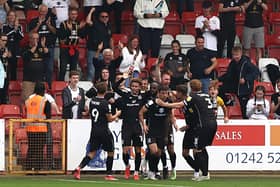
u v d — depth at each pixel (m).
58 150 48.91
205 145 45.66
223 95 56.81
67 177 47.50
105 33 58.28
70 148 49.22
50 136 48.56
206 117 45.16
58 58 61.38
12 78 58.66
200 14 66.00
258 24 63.00
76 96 51.06
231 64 56.75
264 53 65.31
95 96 47.31
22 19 64.62
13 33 57.91
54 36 57.91
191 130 45.72
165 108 45.69
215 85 50.03
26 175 48.75
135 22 63.00
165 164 47.06
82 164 45.97
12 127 48.00
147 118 46.34
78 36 57.81
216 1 69.19
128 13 66.12
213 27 61.00
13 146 48.19
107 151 45.94
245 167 50.91
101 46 54.62
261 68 62.47
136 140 46.47
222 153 50.62
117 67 54.44
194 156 45.84
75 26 57.56
